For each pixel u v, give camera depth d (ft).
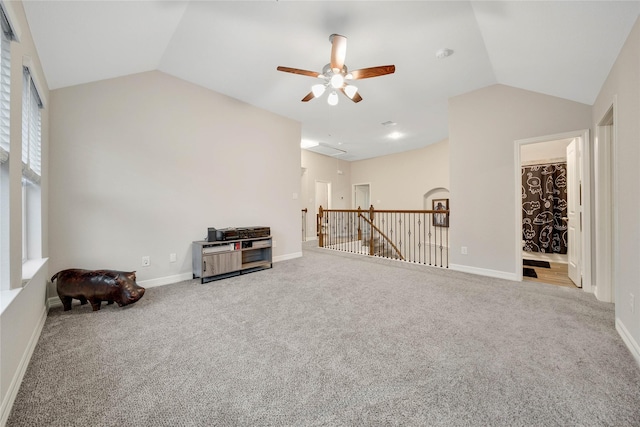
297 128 16.17
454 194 12.69
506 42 8.02
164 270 10.66
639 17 5.35
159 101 10.46
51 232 8.21
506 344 5.93
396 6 6.97
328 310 7.94
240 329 6.72
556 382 4.63
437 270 12.82
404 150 24.82
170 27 7.80
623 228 6.23
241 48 8.96
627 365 5.12
